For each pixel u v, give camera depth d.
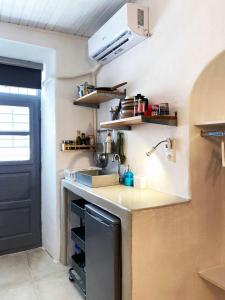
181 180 1.81
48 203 3.03
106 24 2.26
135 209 1.54
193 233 1.76
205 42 1.62
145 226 1.57
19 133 3.10
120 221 1.64
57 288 2.34
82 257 2.46
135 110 1.91
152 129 2.09
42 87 3.15
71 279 2.45
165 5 1.92
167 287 1.66
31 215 3.19
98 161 2.89
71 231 2.55
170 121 1.81
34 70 3.10
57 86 2.80
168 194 1.92
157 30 2.00
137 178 2.19
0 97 2.98
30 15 2.42
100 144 2.90
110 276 1.68
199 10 1.65
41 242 3.23
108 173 2.72
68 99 2.86
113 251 1.64
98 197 1.90
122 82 2.45
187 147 1.75
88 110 2.98
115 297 1.64
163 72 1.95
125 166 2.45
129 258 1.54
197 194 1.77
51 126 2.88
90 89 2.71
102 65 2.79
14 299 2.18
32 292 2.28
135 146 2.30
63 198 2.72
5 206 3.04
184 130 1.77
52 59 2.82
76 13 2.41
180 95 1.80
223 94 1.85
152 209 1.59
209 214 1.83
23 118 3.12
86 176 2.35
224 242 1.89
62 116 2.83
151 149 2.10
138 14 2.03
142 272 1.56
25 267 2.73
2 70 2.91
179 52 1.81
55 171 2.81
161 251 1.63
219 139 1.86
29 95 3.15
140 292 1.56
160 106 1.83
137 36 2.07
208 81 1.73
